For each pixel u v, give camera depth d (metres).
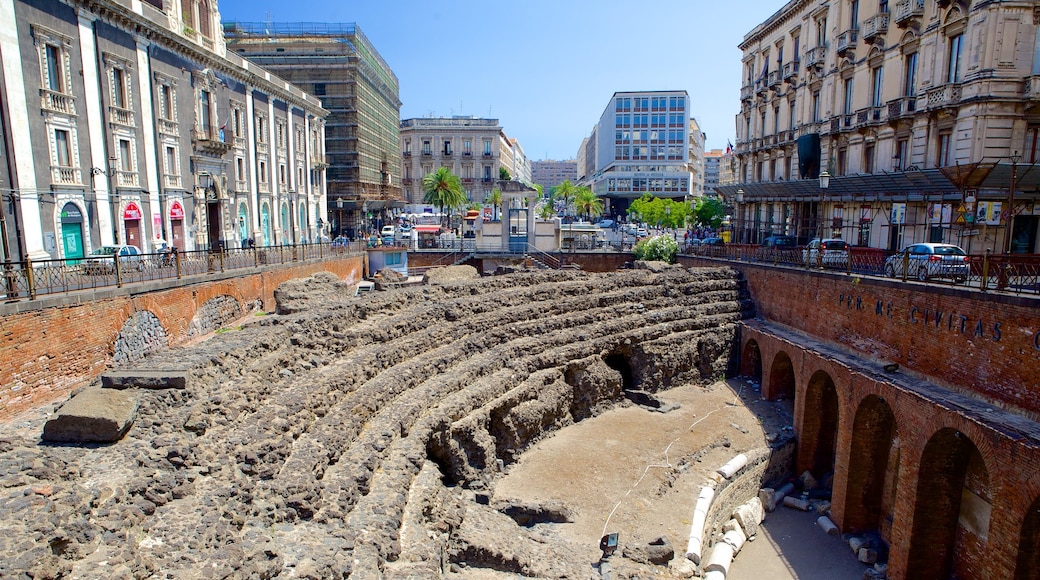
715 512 21.45
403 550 13.18
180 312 26.00
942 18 34.84
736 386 33.84
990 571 16.92
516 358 26.77
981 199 32.28
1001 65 31.45
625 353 31.73
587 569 15.84
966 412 18.12
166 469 11.50
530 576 15.02
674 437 26.30
